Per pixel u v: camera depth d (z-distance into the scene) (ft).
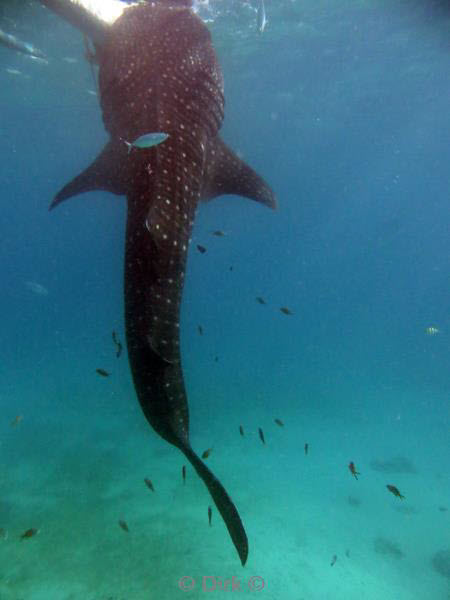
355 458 58.85
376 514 43.27
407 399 100.17
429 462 59.41
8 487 41.47
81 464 47.26
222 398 86.12
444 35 73.26
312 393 97.19
